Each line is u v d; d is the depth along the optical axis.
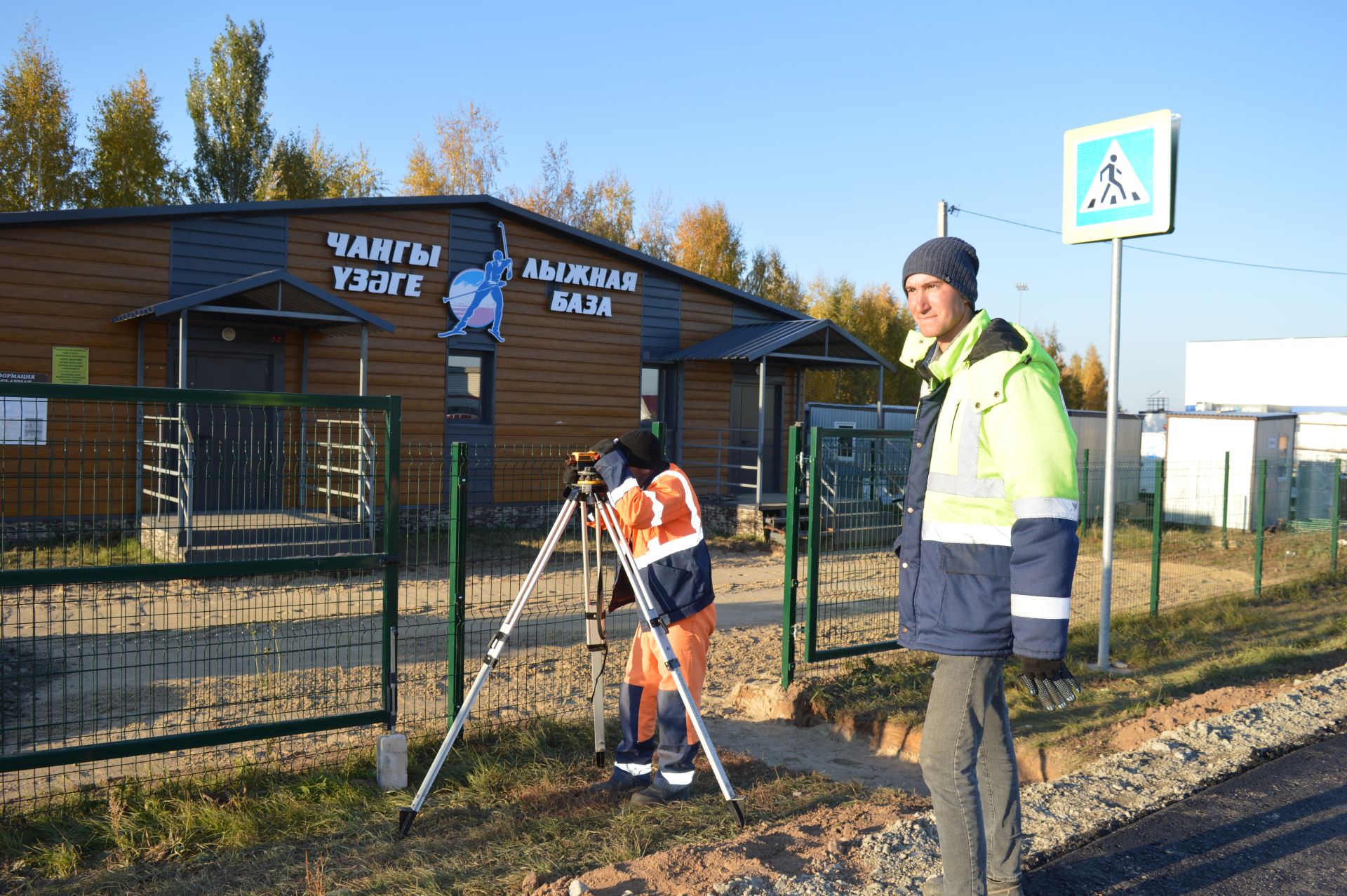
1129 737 5.48
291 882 3.68
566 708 6.21
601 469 4.60
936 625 2.79
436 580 10.60
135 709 5.95
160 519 7.70
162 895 3.56
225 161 37.16
